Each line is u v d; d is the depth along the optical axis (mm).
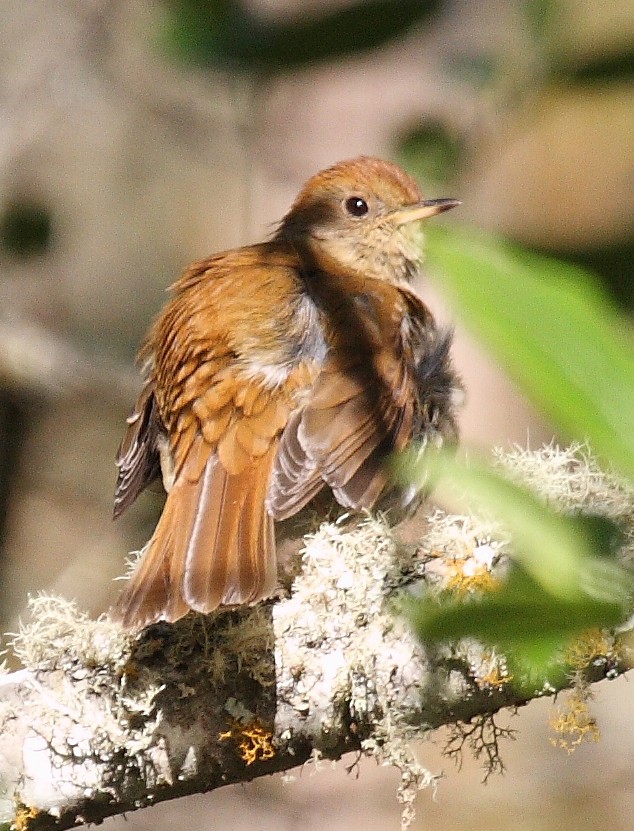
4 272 16047
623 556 6176
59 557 15703
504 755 14156
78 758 7414
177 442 8883
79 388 15945
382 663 7465
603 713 14188
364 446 9039
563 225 13898
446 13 11656
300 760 7617
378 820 13977
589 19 11953
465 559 7535
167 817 13789
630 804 13938
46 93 16625
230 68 11422
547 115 13531
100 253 18578
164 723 7461
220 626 7605
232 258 10172
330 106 15703
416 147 13633
